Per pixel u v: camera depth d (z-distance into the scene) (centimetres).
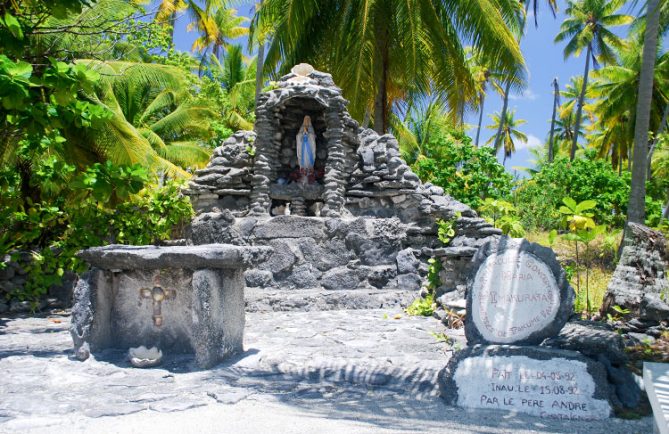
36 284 1020
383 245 1180
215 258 584
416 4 1526
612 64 3400
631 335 668
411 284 1152
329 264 1166
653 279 757
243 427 404
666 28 1922
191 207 1184
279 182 1296
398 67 1758
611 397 460
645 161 1388
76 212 1020
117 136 1288
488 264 528
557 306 501
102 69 1379
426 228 1174
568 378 459
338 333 784
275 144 1294
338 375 555
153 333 656
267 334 779
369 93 1655
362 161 1287
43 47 1066
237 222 1195
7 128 658
